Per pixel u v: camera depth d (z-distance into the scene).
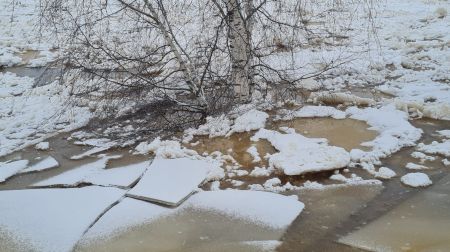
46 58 10.99
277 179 5.08
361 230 4.19
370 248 3.93
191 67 6.72
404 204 4.55
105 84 6.80
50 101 8.20
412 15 12.84
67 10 6.43
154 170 5.43
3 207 4.82
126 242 4.20
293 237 4.14
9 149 6.45
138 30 6.41
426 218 4.31
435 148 5.55
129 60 6.43
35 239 4.28
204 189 5.09
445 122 6.37
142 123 6.86
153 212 4.63
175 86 6.95
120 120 7.01
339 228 4.24
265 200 4.68
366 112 6.79
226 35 6.38
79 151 6.31
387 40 10.61
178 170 5.39
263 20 6.64
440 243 3.94
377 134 6.13
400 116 6.51
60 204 4.84
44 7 6.56
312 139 6.00
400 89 7.69
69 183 5.35
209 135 6.32
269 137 6.16
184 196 4.83
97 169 5.67
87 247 4.15
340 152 5.38
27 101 8.30
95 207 4.75
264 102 7.20
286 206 4.56
